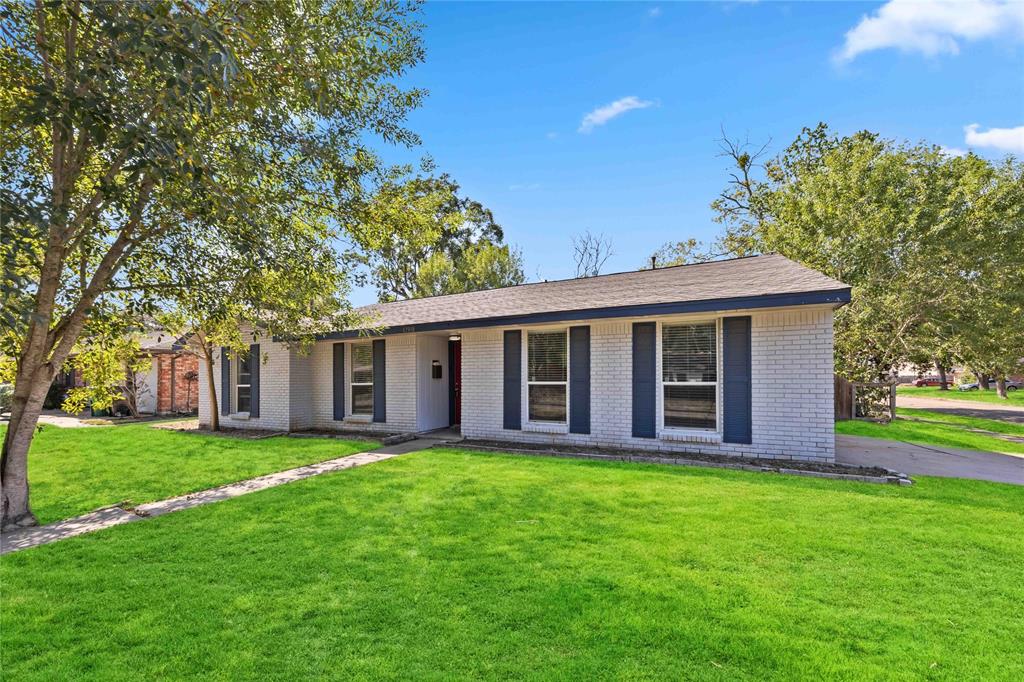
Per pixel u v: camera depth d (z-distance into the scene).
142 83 3.74
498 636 2.77
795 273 8.41
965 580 3.43
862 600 3.15
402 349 11.50
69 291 5.88
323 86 4.93
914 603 3.11
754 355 7.82
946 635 2.75
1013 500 5.42
